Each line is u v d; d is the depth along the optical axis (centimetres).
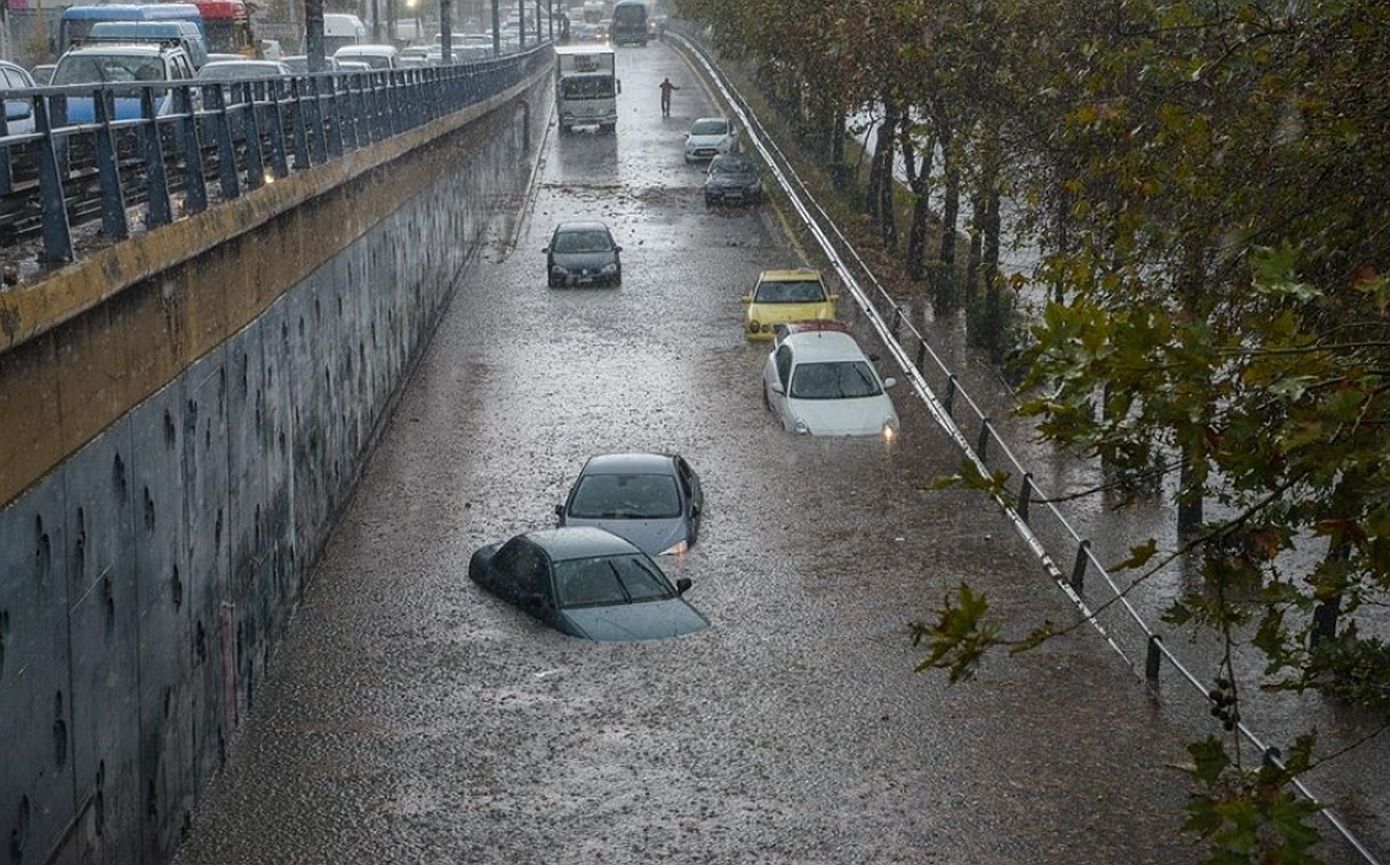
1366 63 1228
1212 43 1486
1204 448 643
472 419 3145
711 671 1841
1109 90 1652
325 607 2098
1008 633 1978
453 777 1587
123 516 1246
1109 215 1473
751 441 2953
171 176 1720
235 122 2036
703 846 1443
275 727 1714
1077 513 2533
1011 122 2514
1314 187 1268
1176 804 1520
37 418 1030
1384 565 615
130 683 1267
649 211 5859
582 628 1955
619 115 8506
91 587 1157
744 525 2441
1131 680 1833
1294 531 855
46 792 1053
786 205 5844
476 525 2478
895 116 4234
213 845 1455
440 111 4103
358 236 2653
